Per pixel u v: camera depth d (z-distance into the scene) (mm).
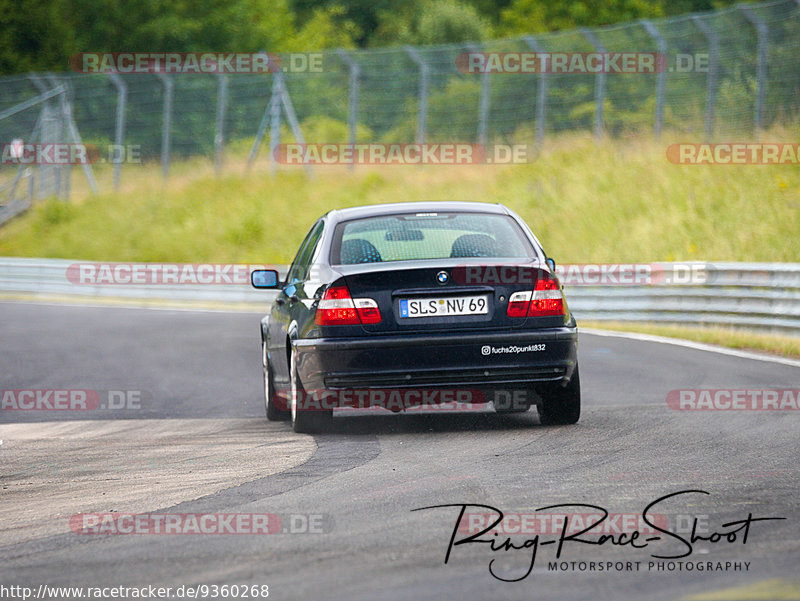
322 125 136250
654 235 88750
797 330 53531
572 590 12938
